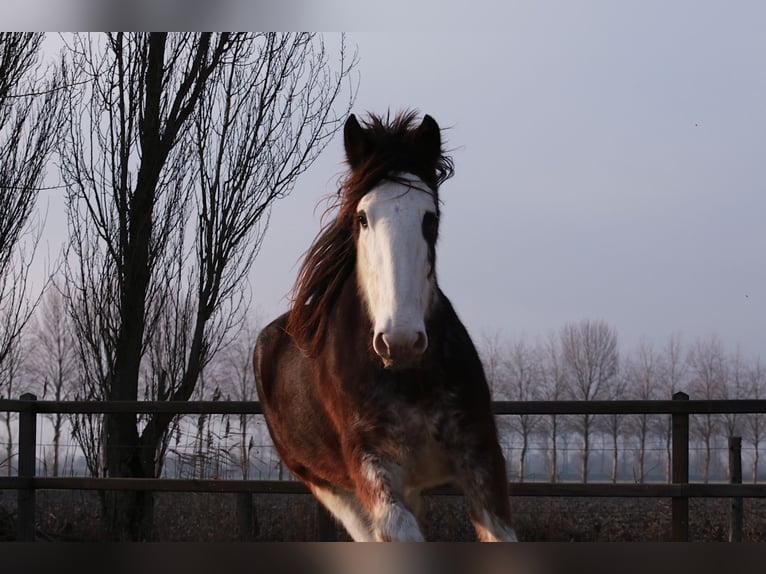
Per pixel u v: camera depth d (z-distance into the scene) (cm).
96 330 962
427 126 369
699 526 878
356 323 368
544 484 650
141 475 906
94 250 960
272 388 501
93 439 958
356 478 356
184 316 967
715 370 3831
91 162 959
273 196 992
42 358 3684
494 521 345
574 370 3684
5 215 998
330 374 379
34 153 1014
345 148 386
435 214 355
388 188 350
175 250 973
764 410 638
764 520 901
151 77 962
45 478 723
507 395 3575
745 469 3173
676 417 655
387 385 352
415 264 333
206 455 833
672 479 656
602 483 647
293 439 465
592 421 3134
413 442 354
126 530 866
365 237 350
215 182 977
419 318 326
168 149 962
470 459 353
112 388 934
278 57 992
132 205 955
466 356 364
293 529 781
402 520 331
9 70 988
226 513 836
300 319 425
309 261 425
